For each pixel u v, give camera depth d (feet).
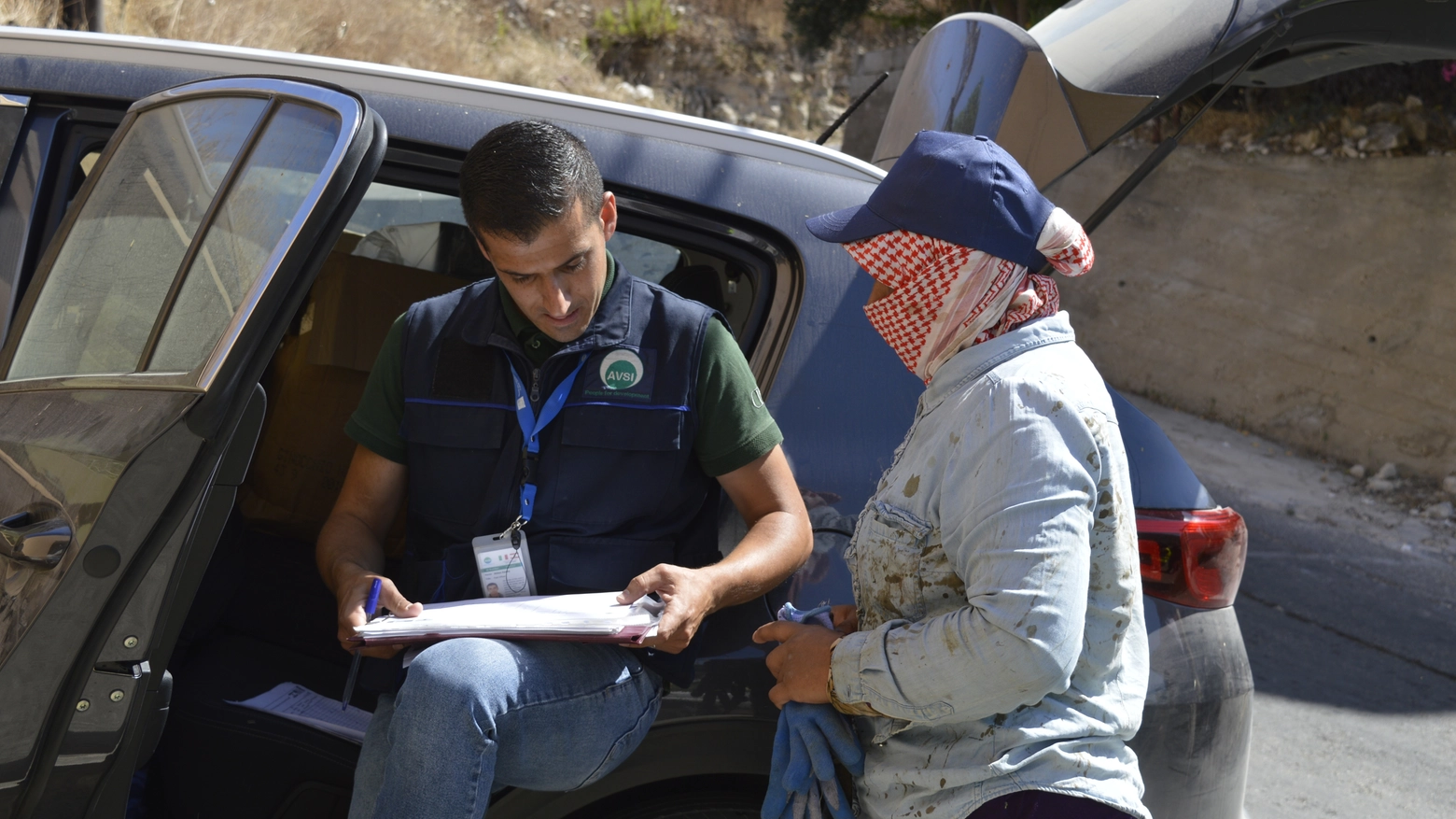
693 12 43.04
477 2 37.68
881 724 4.82
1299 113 27.43
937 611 4.59
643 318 5.50
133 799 6.73
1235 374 27.71
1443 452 23.21
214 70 6.49
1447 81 24.54
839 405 5.97
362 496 5.71
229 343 4.16
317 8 27.14
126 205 5.26
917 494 4.60
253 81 5.17
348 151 4.41
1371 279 25.04
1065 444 4.22
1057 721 4.43
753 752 5.60
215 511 4.51
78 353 4.89
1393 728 12.64
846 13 33.37
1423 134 24.80
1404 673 14.30
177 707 6.66
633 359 5.41
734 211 6.24
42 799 4.33
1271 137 28.02
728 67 41.73
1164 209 30.04
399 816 4.70
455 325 5.53
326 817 6.54
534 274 5.03
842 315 6.10
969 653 4.16
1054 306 4.69
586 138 6.34
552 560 5.33
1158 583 6.04
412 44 29.71
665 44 41.19
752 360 6.06
